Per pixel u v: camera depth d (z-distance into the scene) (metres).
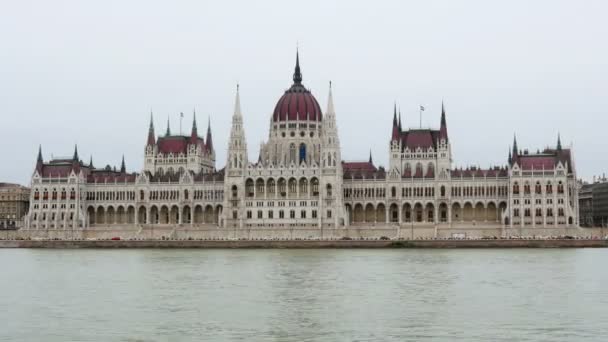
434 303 111.75
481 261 184.75
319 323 96.44
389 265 173.38
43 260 198.62
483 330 91.69
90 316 102.25
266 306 109.56
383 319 98.94
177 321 98.25
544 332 90.44
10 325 96.38
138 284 137.12
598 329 92.06
